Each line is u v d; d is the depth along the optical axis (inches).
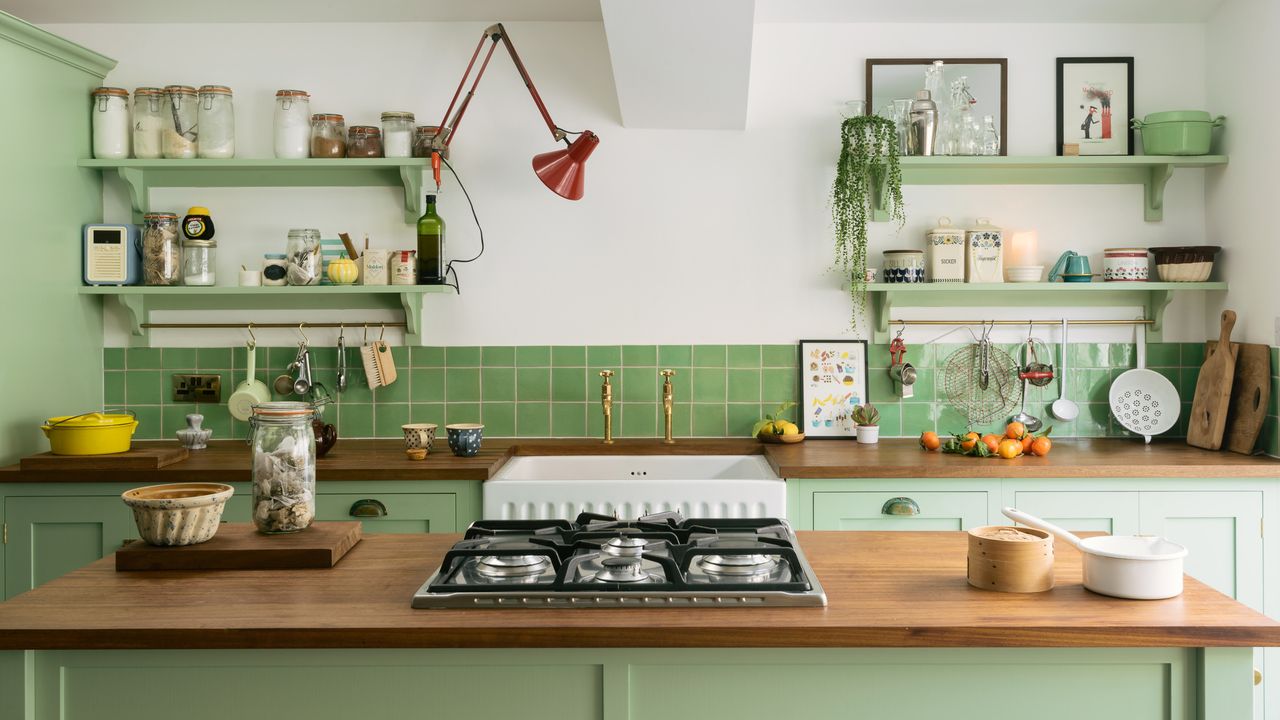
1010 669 63.8
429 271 143.7
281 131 141.4
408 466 125.9
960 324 150.0
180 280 146.2
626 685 63.3
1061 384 149.8
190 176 148.9
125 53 148.3
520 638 61.5
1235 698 62.2
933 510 126.8
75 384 142.9
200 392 150.4
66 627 61.4
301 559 75.4
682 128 148.5
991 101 147.5
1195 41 147.9
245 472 124.7
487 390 150.9
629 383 150.9
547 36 148.3
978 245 143.5
